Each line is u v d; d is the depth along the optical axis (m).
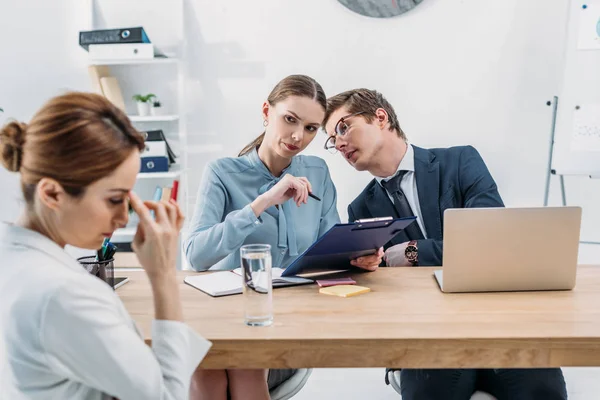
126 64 2.71
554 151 2.38
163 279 0.85
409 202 1.86
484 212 1.16
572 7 2.28
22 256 0.73
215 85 2.67
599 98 2.28
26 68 2.74
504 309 1.07
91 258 1.28
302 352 0.92
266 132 1.70
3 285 0.71
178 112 2.70
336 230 1.17
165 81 2.71
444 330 0.95
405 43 2.56
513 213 1.16
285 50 2.62
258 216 1.47
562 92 2.33
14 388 0.72
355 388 2.19
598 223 2.54
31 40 2.73
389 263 1.60
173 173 2.51
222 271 1.44
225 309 1.10
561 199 2.56
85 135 0.71
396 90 2.60
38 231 0.77
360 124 1.78
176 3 2.67
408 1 2.52
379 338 0.91
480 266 1.18
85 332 0.68
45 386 0.71
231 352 0.92
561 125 2.35
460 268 1.18
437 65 2.56
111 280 1.25
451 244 1.17
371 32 2.57
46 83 2.76
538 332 0.93
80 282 0.71
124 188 0.76
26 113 2.75
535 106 2.53
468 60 2.54
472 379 1.30
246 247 1.00
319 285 1.27
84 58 2.77
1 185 2.41
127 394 0.71
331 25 2.59
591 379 2.21
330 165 2.65
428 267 1.47
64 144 0.70
